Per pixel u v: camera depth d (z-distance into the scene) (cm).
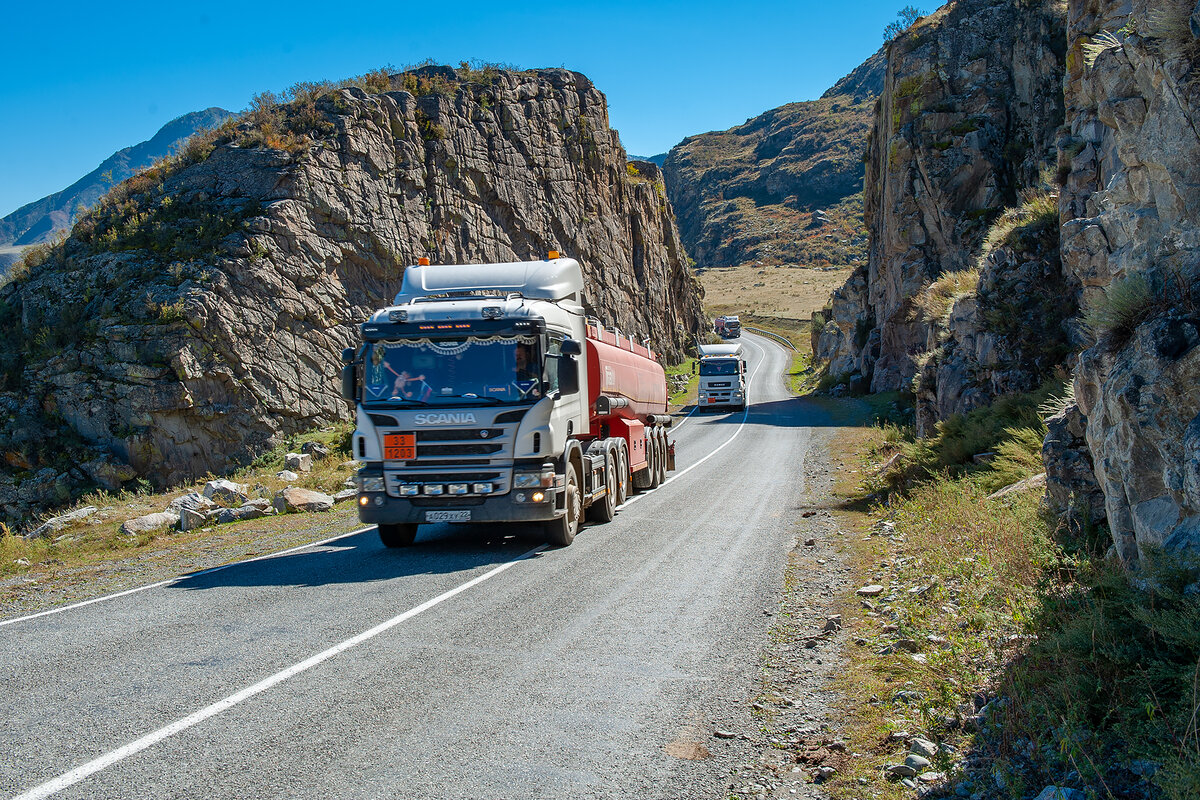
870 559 1026
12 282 3559
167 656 660
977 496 1159
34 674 620
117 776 437
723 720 524
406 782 430
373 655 653
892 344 4444
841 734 504
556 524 1134
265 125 3775
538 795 418
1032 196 2102
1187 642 441
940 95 4053
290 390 3316
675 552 1100
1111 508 613
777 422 4050
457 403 1076
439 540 1242
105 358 3067
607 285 5991
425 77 4772
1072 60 1750
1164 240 625
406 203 4081
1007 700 497
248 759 459
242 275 3291
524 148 5119
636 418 1762
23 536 1747
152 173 3775
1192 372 528
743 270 19000
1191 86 598
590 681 593
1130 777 400
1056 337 1612
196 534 1499
